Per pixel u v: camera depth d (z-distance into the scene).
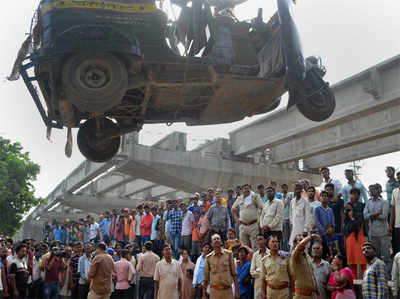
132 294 13.07
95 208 55.12
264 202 11.95
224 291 8.01
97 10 7.39
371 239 9.38
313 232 9.47
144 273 11.58
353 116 24.72
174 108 8.72
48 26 7.21
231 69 8.09
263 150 33.94
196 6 8.11
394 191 9.41
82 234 20.92
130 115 8.99
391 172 10.19
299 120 28.62
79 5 7.34
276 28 8.52
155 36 7.61
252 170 34.28
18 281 11.88
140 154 31.14
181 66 7.71
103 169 35.84
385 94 22.58
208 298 10.05
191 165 32.88
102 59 7.15
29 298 13.17
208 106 8.52
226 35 8.20
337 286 7.79
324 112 9.85
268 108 9.43
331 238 9.47
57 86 7.45
